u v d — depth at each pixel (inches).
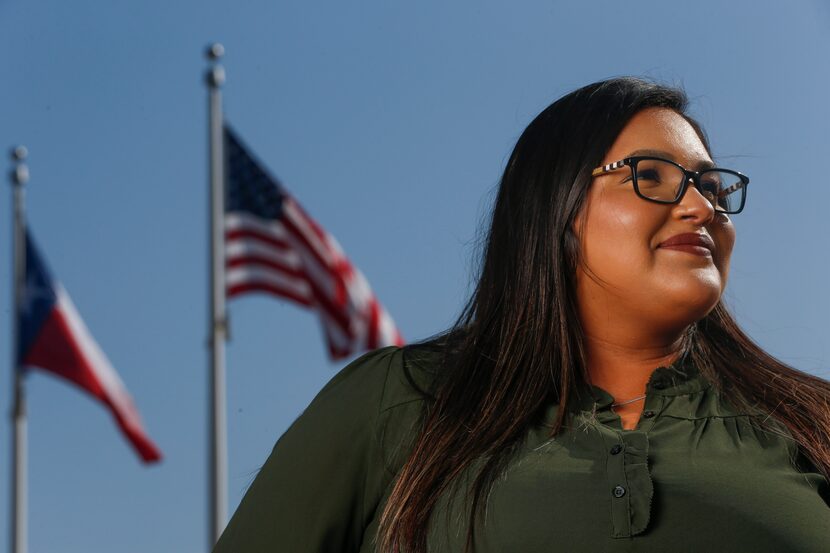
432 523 149.1
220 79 768.3
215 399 738.2
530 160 165.0
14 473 859.4
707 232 157.8
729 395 157.2
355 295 722.8
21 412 835.4
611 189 157.6
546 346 157.6
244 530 157.6
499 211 167.3
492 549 144.6
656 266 154.9
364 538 157.2
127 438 782.5
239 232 723.4
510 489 146.7
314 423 160.1
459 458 151.1
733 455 148.6
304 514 155.9
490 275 165.2
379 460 156.2
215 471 733.9
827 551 142.4
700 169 160.1
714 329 165.8
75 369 794.2
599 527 142.0
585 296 159.3
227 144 746.2
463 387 157.2
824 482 151.4
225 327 738.2
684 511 142.8
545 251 160.2
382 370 162.1
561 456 148.6
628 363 160.4
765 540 141.7
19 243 822.5
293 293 717.3
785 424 154.7
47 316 800.3
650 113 162.2
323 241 721.6
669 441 149.6
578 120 162.6
